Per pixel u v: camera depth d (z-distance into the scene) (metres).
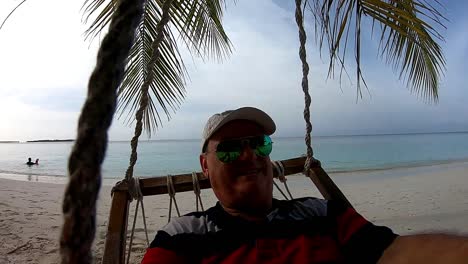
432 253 1.15
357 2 2.71
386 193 9.27
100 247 3.87
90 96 0.36
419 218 6.10
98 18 3.26
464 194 8.38
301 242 1.47
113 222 1.79
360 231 1.47
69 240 0.33
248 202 1.59
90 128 0.35
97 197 0.36
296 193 9.80
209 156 1.68
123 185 1.99
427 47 3.54
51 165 29.95
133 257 4.13
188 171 24.31
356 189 10.38
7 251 4.14
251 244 1.46
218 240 1.48
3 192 10.05
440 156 26.95
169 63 4.04
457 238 1.15
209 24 4.72
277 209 1.60
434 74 3.88
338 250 1.50
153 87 4.21
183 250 1.46
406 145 48.22
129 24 0.39
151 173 23.05
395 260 1.25
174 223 1.59
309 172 2.21
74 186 0.34
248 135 1.63
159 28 1.35
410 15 2.61
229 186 1.61
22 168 26.42
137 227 5.83
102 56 0.37
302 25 2.03
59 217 0.35
